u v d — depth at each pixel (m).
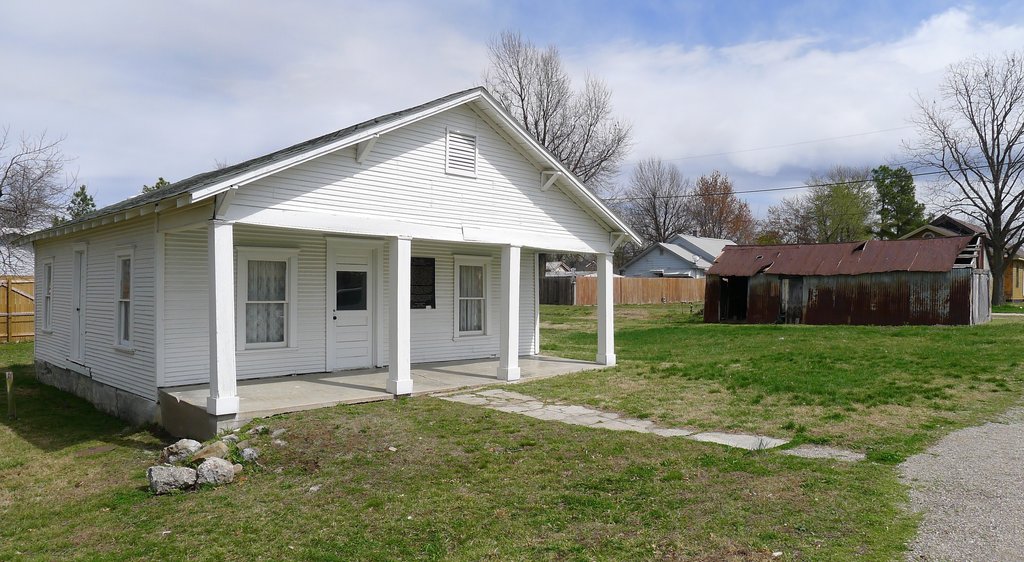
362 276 12.63
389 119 9.95
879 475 6.11
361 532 5.29
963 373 11.49
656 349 17.22
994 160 38.38
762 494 5.67
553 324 28.66
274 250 11.29
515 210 12.19
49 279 15.00
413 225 10.57
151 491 6.65
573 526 5.22
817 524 4.98
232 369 8.46
